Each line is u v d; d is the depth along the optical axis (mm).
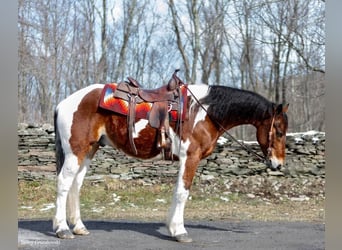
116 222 6547
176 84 5035
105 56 18484
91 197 8922
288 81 19094
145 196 9141
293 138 10172
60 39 17422
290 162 10039
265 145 5074
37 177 9766
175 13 17844
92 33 18875
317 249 4742
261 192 9398
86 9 19047
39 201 8688
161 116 4855
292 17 13492
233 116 5074
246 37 18984
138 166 10023
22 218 7023
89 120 4922
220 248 4695
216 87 5086
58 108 5055
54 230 5387
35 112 17578
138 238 5184
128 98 4918
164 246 4742
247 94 5074
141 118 4867
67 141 4910
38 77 16375
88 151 4984
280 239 5277
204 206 8336
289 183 9703
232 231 5789
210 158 10109
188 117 4898
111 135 4980
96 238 5137
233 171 10008
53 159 9914
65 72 17953
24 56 15305
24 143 9852
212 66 19797
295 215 7480
